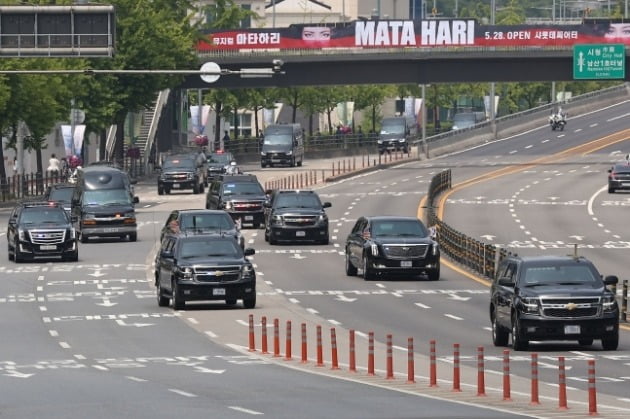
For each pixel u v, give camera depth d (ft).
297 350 279.49
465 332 305.73
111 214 525.75
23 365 255.29
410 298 369.09
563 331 267.80
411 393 209.36
